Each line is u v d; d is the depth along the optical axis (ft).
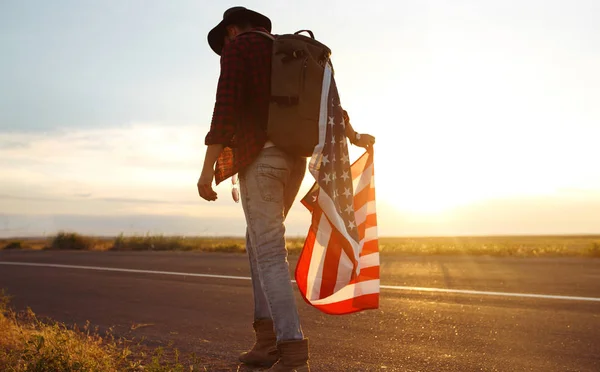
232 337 15.47
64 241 65.77
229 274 31.48
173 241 62.34
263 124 9.55
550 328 15.85
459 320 17.13
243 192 9.74
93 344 12.57
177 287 26.35
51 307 21.24
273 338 11.76
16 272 35.17
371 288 10.75
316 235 9.91
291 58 9.47
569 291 22.74
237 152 9.71
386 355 13.12
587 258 40.22
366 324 16.81
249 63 9.46
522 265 34.06
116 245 63.05
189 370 11.33
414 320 17.25
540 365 12.16
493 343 14.17
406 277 28.17
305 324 17.06
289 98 9.34
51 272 34.65
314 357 13.01
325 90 9.56
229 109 9.21
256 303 11.78
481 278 27.35
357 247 9.84
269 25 10.69
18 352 11.76
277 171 9.54
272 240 9.59
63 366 10.18
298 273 9.90
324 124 9.38
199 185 9.15
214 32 10.70
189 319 18.31
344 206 9.76
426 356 12.96
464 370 11.80
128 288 26.37
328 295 9.84
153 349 13.78
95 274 32.89
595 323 16.46
